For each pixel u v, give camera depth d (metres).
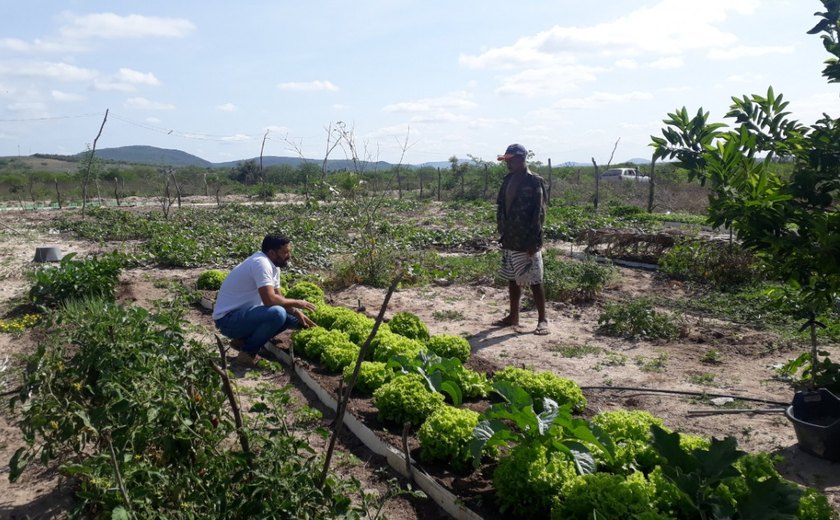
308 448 3.53
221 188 46.09
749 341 7.94
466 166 38.94
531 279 8.33
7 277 12.30
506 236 8.43
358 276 11.80
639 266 13.59
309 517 3.23
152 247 15.18
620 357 7.40
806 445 4.79
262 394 4.04
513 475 3.86
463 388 5.76
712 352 7.29
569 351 7.57
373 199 15.92
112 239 18.56
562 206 26.89
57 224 21.41
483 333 8.52
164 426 3.71
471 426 4.54
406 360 5.82
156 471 3.28
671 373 6.82
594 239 14.56
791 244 3.63
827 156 3.61
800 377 6.51
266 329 6.79
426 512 4.16
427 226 21.56
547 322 9.01
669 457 3.38
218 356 4.38
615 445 4.15
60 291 9.37
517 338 8.26
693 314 9.51
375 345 6.77
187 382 4.17
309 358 7.04
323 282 11.59
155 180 37.66
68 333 4.43
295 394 6.25
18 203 33.34
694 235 13.34
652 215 21.97
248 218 23.00
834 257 3.46
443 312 9.66
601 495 3.47
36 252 14.28
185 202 33.97
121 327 4.42
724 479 3.34
